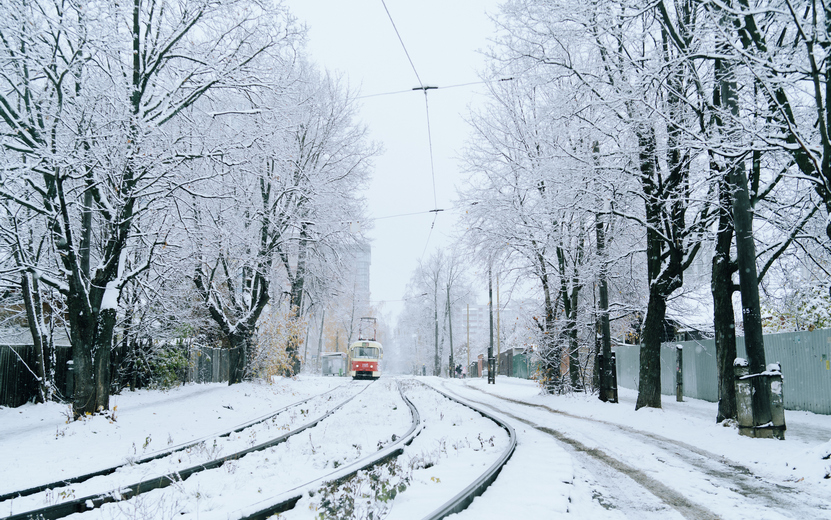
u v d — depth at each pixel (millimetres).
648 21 12391
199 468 7195
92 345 12484
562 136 16125
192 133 14047
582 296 22656
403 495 5785
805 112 10422
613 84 13141
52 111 11766
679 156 13148
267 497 5879
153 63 13062
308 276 30984
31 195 13734
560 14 13305
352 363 43906
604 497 5848
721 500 5711
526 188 19828
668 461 7906
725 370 11344
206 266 19109
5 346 14680
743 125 9492
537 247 21156
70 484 6543
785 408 14750
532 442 9445
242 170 14453
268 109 14281
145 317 18047
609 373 17188
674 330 21922
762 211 12664
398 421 13148
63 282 12742
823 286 14266
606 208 14617
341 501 5102
